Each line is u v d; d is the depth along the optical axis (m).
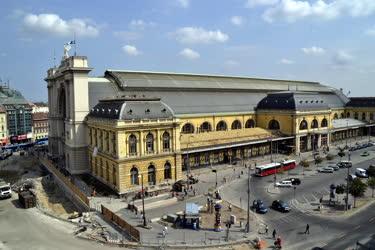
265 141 108.12
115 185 74.88
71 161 93.44
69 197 80.12
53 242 53.09
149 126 75.31
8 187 84.00
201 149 91.88
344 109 174.75
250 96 136.12
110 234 53.75
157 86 110.69
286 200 68.69
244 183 81.06
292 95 120.25
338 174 88.94
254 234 52.62
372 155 112.94
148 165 75.88
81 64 92.62
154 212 62.25
